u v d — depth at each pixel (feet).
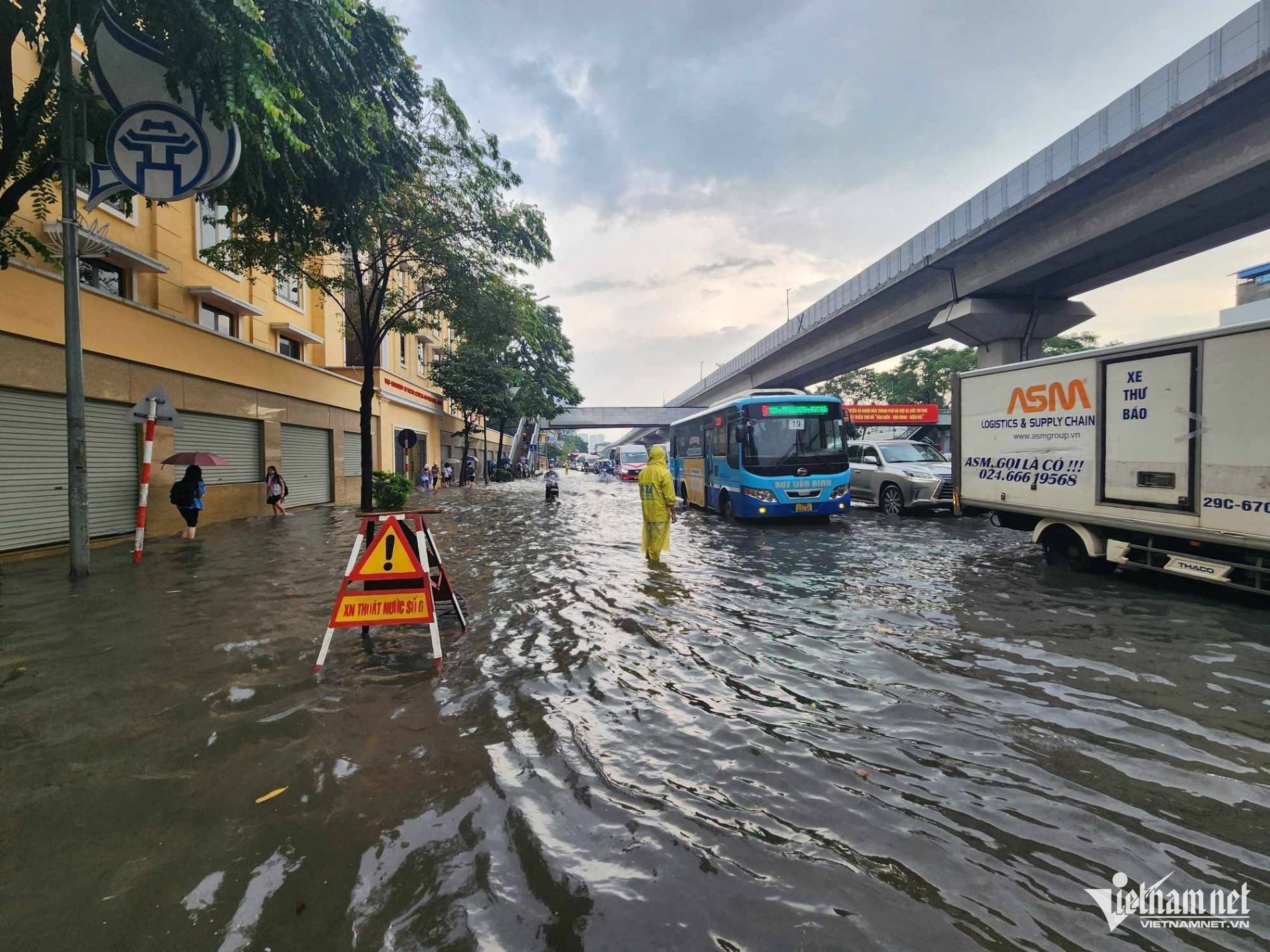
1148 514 21.08
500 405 111.86
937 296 77.51
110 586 22.71
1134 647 15.34
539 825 8.03
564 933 6.25
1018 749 10.25
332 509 60.18
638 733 10.76
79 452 24.47
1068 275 67.46
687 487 60.29
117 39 22.13
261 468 52.75
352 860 7.31
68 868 7.19
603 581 23.72
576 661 14.43
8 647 15.33
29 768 9.45
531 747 10.19
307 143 25.75
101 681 13.03
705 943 6.14
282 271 48.19
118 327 36.09
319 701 12.01
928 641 15.96
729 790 8.96
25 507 30.32
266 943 6.09
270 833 7.83
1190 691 12.59
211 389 45.34
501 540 36.29
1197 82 43.34
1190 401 19.80
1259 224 53.42
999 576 24.11
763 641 15.96
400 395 90.22
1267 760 9.87
